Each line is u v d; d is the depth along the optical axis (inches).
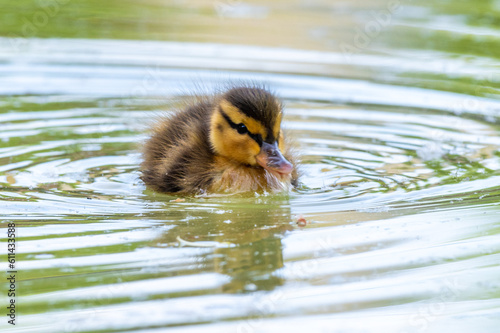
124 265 367.6
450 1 1133.7
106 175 521.7
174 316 321.1
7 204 450.3
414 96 725.9
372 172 530.6
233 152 502.3
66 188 487.8
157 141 544.4
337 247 392.2
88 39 888.9
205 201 473.7
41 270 360.5
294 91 730.2
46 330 310.5
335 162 553.0
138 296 337.1
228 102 503.5
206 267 366.3
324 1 1133.7
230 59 822.5
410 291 347.9
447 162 553.0
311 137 609.3
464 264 373.7
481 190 485.4
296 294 343.6
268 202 470.3
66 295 337.4
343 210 450.6
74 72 770.8
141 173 527.8
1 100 686.5
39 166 529.3
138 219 432.8
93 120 644.7
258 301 334.3
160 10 1067.9
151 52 840.9
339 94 729.0
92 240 397.4
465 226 420.5
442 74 797.9
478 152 575.5
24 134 601.0
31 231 408.5
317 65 815.1
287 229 417.1
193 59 818.2
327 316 325.4
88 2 1099.3
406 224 424.5
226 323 317.1
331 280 356.2
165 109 617.0
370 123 649.0
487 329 317.1
